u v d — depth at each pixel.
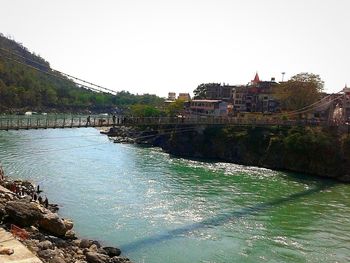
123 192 52.53
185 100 143.62
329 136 79.25
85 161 75.56
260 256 33.50
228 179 66.00
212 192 55.56
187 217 43.28
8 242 25.42
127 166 73.12
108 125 56.25
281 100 118.62
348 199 55.75
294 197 55.62
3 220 31.31
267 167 81.75
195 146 93.81
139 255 32.44
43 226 32.81
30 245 27.55
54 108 182.75
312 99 109.62
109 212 43.41
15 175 58.62
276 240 37.59
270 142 83.62
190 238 36.91
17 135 110.50
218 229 39.88
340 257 33.97
